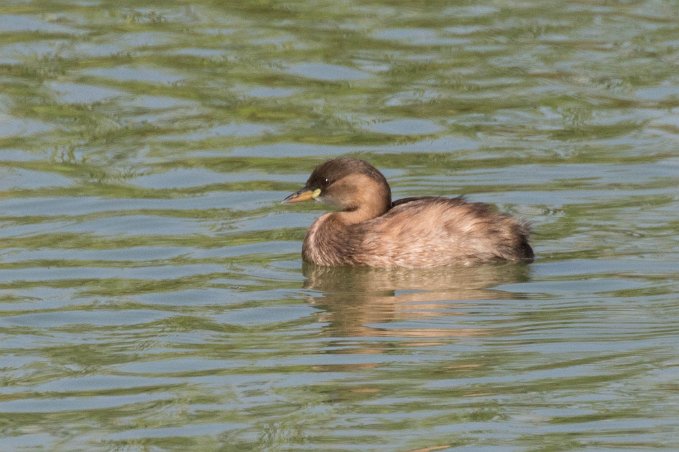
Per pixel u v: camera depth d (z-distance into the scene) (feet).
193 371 41.42
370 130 67.10
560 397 38.96
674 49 76.64
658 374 40.29
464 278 50.31
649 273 49.32
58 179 61.31
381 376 40.75
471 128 67.31
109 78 73.00
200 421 37.83
